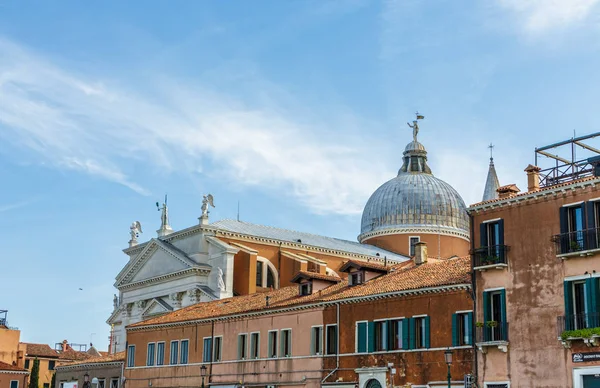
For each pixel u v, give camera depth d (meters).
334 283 53.94
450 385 38.91
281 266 79.81
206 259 77.25
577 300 35.25
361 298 45.50
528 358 36.25
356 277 50.75
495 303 38.44
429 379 41.00
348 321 46.44
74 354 106.75
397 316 43.50
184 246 79.94
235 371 53.81
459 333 40.12
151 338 63.12
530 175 40.56
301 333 49.50
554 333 35.47
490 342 37.41
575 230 35.94
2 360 91.75
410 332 42.53
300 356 49.16
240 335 54.38
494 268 38.28
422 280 43.78
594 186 35.28
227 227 80.38
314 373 47.81
